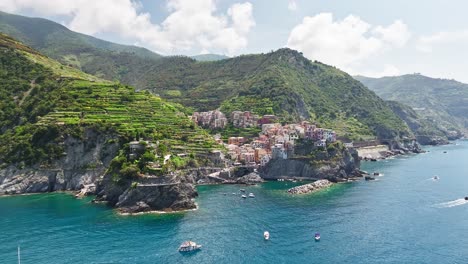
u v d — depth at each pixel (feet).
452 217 552.82
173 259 411.13
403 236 478.59
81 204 629.10
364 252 431.43
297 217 557.33
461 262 405.18
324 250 436.35
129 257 415.23
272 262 405.80
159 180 608.19
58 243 453.17
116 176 641.81
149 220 541.75
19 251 429.79
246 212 584.40
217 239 468.75
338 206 617.62
